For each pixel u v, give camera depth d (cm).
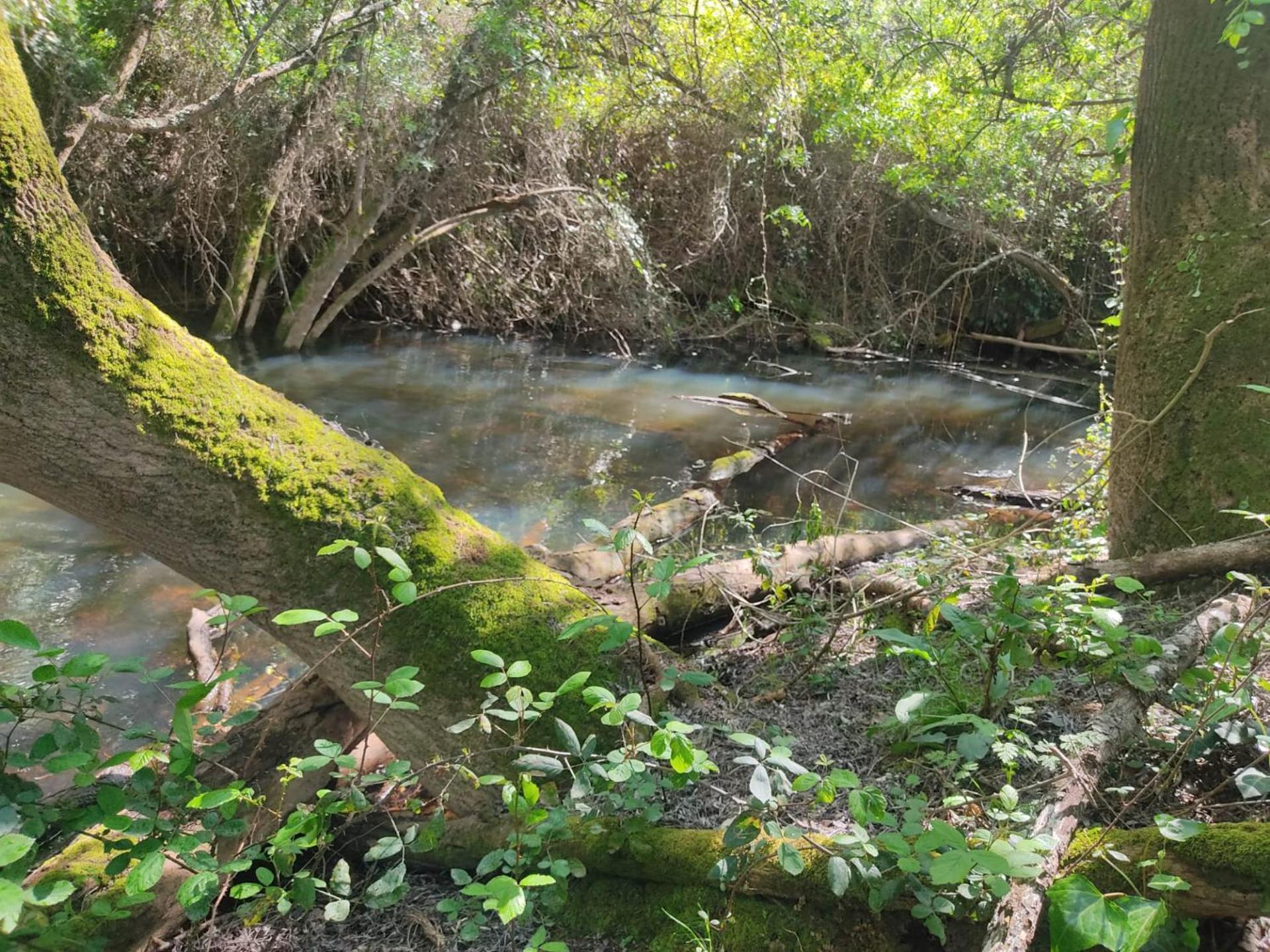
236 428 229
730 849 186
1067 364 1286
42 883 151
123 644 377
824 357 1309
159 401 218
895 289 1384
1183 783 204
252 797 191
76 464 216
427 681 231
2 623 165
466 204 1151
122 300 218
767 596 374
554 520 566
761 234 1305
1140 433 331
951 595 259
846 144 1244
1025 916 147
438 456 696
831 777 165
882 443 830
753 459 718
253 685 351
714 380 1088
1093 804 190
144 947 186
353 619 177
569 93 1014
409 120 934
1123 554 355
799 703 259
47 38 608
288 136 933
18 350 203
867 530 570
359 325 1251
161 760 195
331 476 238
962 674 256
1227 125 317
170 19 770
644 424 835
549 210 1159
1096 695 237
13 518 501
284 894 174
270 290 1155
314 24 803
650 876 192
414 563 238
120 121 652
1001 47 884
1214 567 306
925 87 1075
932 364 1288
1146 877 159
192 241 1050
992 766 210
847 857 166
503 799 182
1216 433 324
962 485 691
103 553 466
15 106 204
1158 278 338
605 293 1259
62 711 183
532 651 235
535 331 1309
